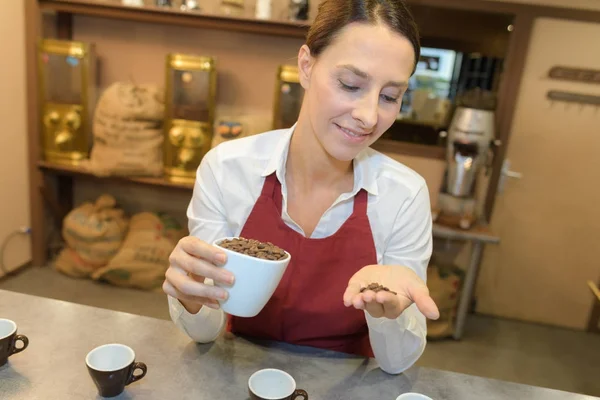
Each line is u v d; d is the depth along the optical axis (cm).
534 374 268
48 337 103
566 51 285
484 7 281
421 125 311
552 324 327
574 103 291
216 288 86
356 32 90
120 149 288
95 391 89
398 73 90
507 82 291
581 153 298
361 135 95
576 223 309
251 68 313
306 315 117
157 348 103
